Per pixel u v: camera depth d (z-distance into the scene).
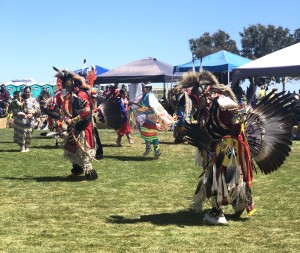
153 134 11.93
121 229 5.86
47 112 8.99
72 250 5.07
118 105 9.29
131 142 15.57
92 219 6.31
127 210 6.78
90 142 8.88
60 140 16.83
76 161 8.98
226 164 6.00
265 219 6.30
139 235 5.60
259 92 15.59
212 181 6.02
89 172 8.96
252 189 8.20
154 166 10.75
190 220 6.27
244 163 6.04
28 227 5.93
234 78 19.44
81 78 8.79
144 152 12.96
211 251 5.04
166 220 6.27
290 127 6.20
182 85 6.31
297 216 6.43
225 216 6.45
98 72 27.88
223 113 5.93
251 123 6.29
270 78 19.97
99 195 7.75
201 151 6.29
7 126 24.64
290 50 19.47
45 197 7.60
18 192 7.98
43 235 5.60
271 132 6.25
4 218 6.34
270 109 6.24
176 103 15.06
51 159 11.92
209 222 6.11
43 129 22.53
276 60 19.08
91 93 9.20
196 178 9.23
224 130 6.00
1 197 7.60
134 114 12.20
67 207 6.95
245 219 6.31
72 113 8.73
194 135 6.08
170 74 25.41
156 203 7.20
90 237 5.52
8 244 5.26
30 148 14.38
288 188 8.27
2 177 9.34
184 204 7.14
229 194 6.03
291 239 5.44
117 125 9.30
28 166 10.78
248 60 23.73
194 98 6.19
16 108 13.42
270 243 5.30
